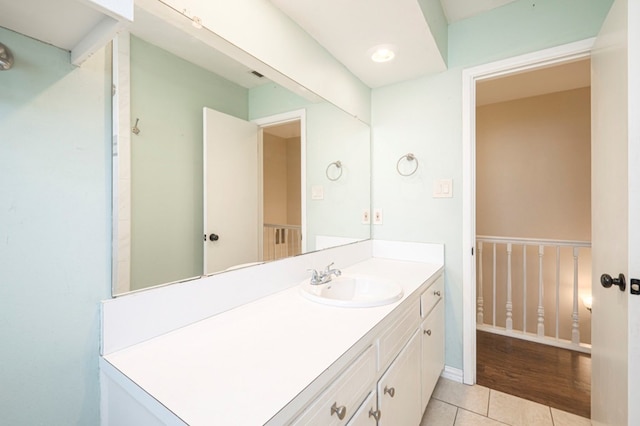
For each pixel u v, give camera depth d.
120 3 0.57
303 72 1.56
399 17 1.45
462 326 1.96
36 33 0.66
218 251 1.16
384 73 2.03
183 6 0.97
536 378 2.02
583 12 1.60
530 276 3.36
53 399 0.72
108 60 0.83
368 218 2.23
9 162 0.66
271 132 1.42
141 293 0.88
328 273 1.52
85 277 0.78
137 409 0.68
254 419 0.56
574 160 3.21
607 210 1.27
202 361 0.77
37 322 0.70
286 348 0.84
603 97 1.33
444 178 2.00
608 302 1.27
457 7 1.83
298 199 1.58
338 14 1.43
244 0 1.20
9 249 0.66
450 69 1.97
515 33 1.78
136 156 0.90
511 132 3.51
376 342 1.02
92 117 0.79
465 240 1.93
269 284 1.33
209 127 1.14
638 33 1.00
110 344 0.81
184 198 1.04
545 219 3.34
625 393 1.09
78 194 0.77
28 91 0.68
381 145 2.24
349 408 0.85
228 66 1.20
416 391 1.41
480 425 1.58
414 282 1.53
